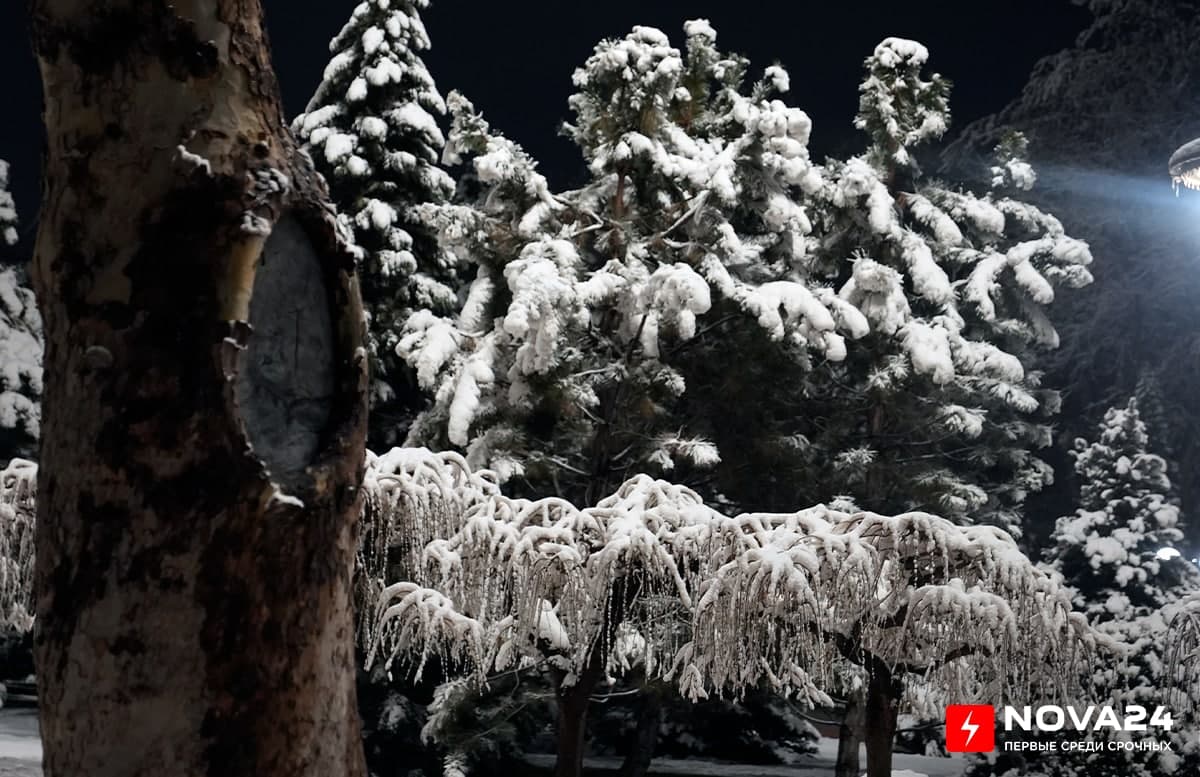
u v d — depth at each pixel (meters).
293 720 3.22
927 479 25.80
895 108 29.16
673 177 24.42
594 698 18.20
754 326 24.14
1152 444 28.97
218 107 3.27
